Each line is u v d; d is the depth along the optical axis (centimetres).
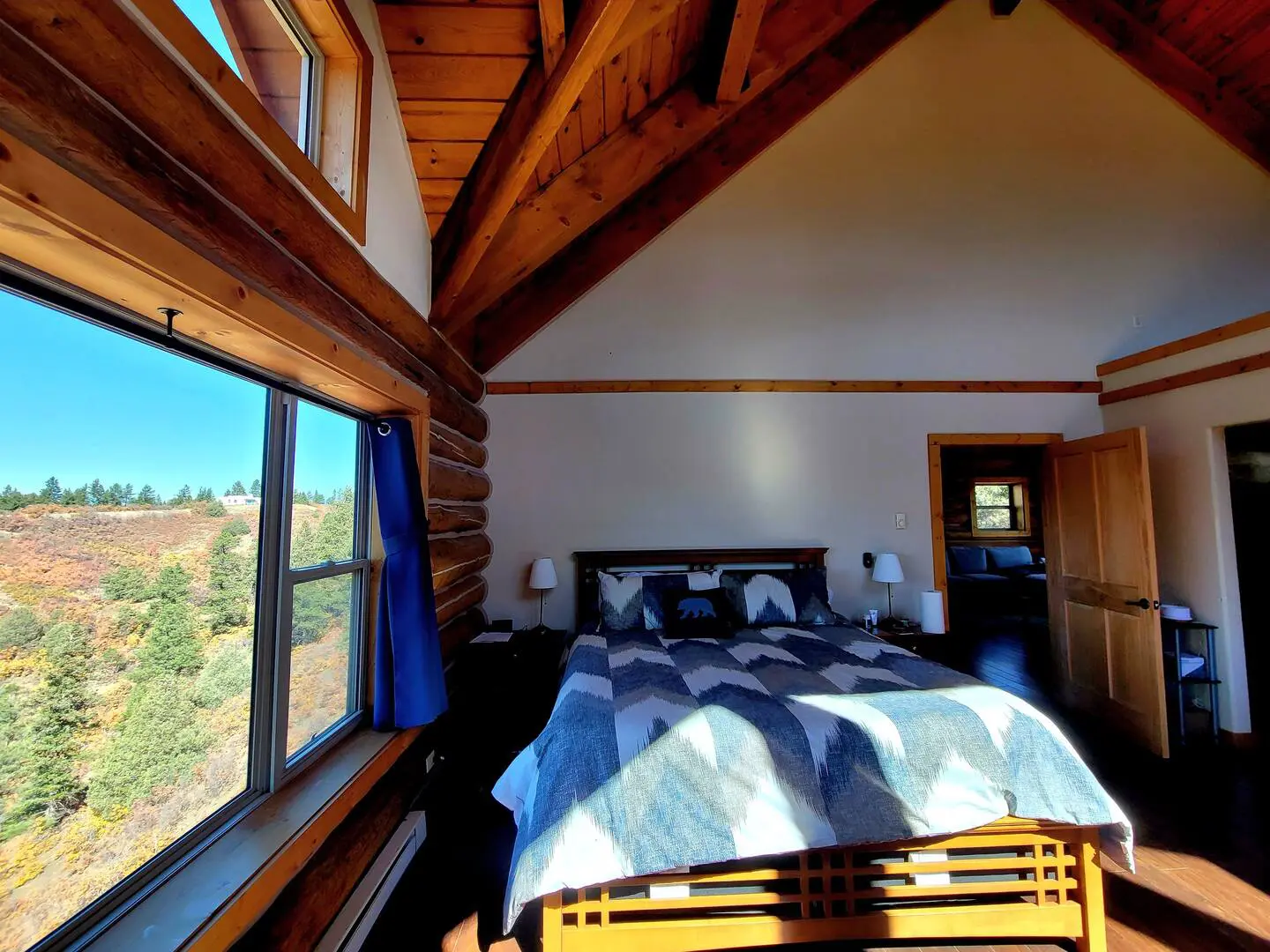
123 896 107
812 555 389
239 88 125
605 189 280
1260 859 211
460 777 275
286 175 143
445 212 261
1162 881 200
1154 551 312
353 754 183
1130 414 384
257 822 139
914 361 406
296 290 144
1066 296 411
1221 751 304
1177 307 409
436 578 258
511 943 176
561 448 393
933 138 405
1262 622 353
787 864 175
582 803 162
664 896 169
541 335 395
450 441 298
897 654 264
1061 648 387
